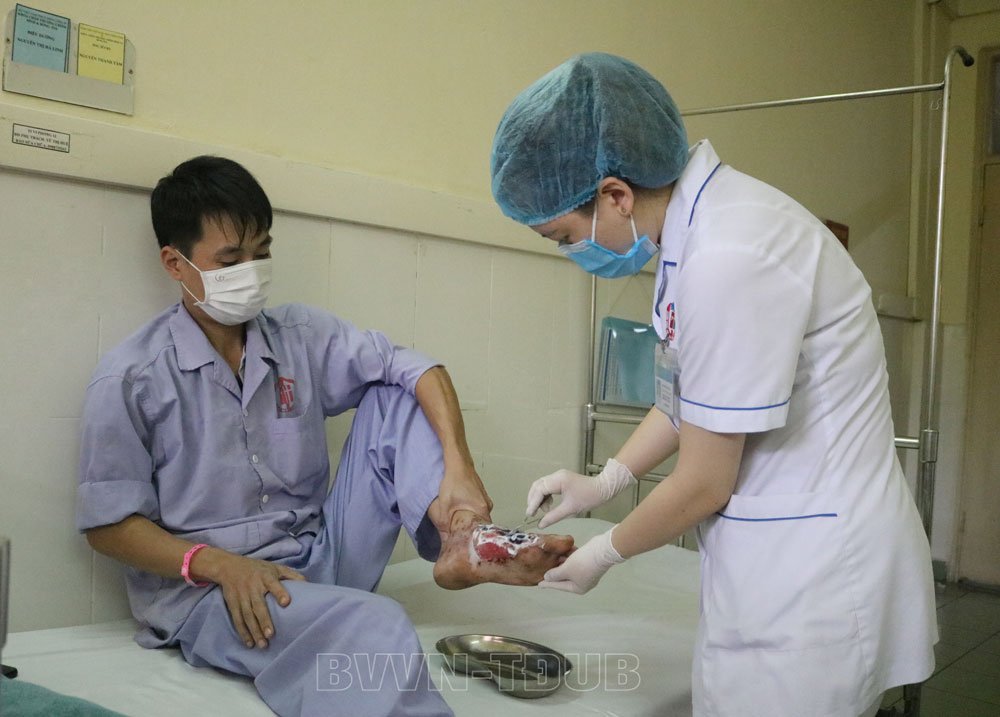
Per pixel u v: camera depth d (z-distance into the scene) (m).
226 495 1.46
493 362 2.35
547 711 1.20
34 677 1.24
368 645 1.15
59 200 1.54
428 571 1.93
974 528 3.99
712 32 3.03
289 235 1.86
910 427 4.15
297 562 1.48
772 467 1.06
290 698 1.18
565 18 2.49
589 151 1.07
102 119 1.59
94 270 1.58
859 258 3.85
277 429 1.54
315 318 1.69
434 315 2.18
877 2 3.91
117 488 1.36
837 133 3.69
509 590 1.82
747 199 1.05
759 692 1.02
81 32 1.55
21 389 1.51
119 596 1.63
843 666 1.00
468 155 2.25
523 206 1.15
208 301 1.45
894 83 4.05
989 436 3.95
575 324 2.60
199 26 1.71
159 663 1.34
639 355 2.76
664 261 1.13
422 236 2.13
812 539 1.02
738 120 3.17
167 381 1.42
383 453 1.58
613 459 1.43
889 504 1.06
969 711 2.42
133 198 1.62
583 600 1.78
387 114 2.06
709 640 1.07
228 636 1.29
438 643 1.42
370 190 1.98
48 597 1.55
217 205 1.41
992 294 3.96
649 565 2.07
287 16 1.85
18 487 1.51
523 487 2.45
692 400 1.01
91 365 1.59
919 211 4.16
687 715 1.25
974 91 4.02
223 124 1.75
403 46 2.08
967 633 3.20
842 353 1.05
